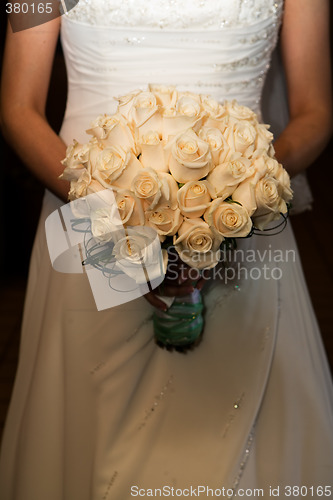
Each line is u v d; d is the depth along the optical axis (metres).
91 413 1.50
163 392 1.50
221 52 1.48
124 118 1.23
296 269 1.68
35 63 1.53
